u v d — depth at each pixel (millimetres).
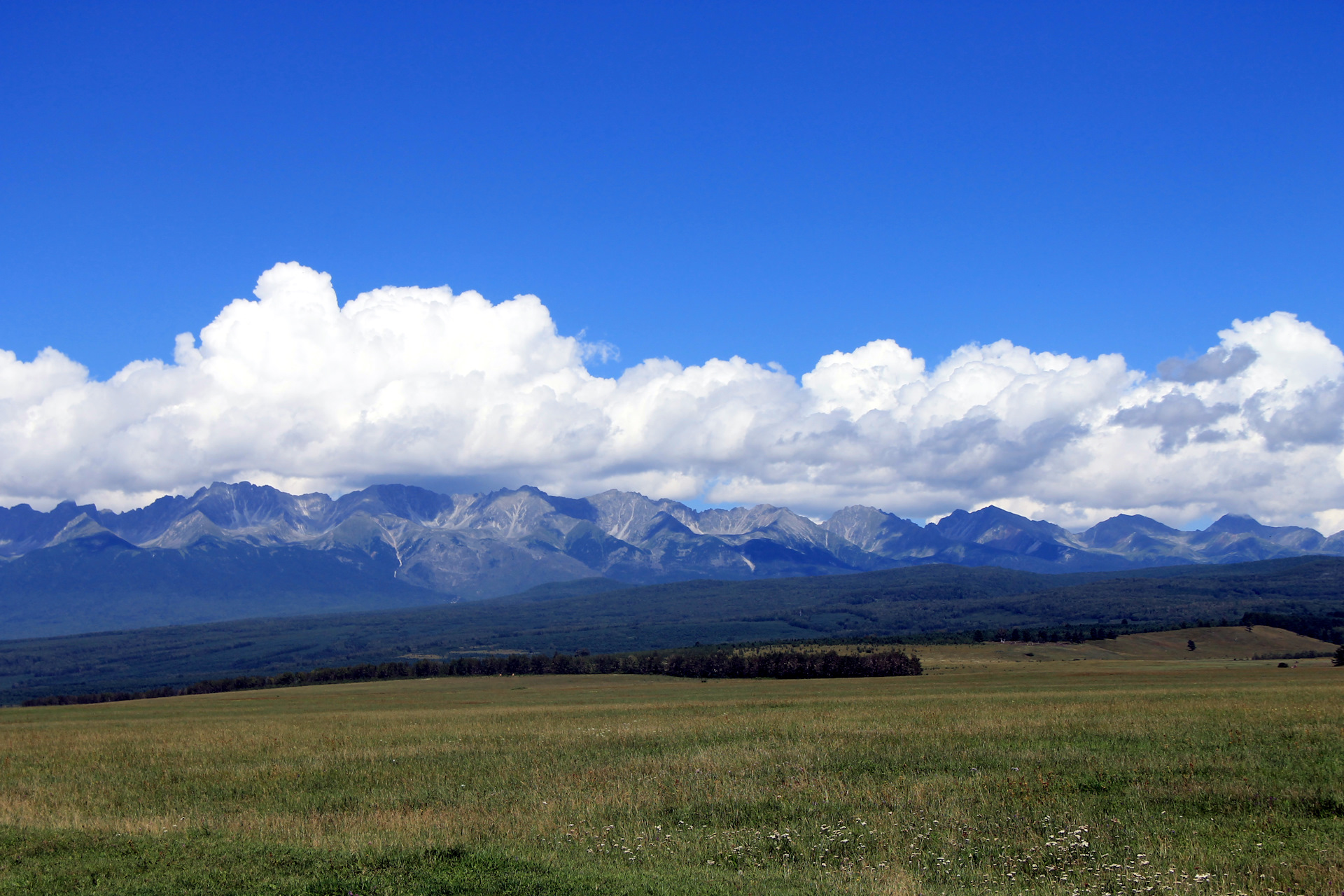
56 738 54688
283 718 75125
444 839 20938
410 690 140500
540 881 16219
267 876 16859
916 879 17234
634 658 175875
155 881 16531
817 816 23000
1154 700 56938
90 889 16078
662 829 22344
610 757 35906
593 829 22297
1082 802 23438
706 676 161750
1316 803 22188
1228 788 24125
